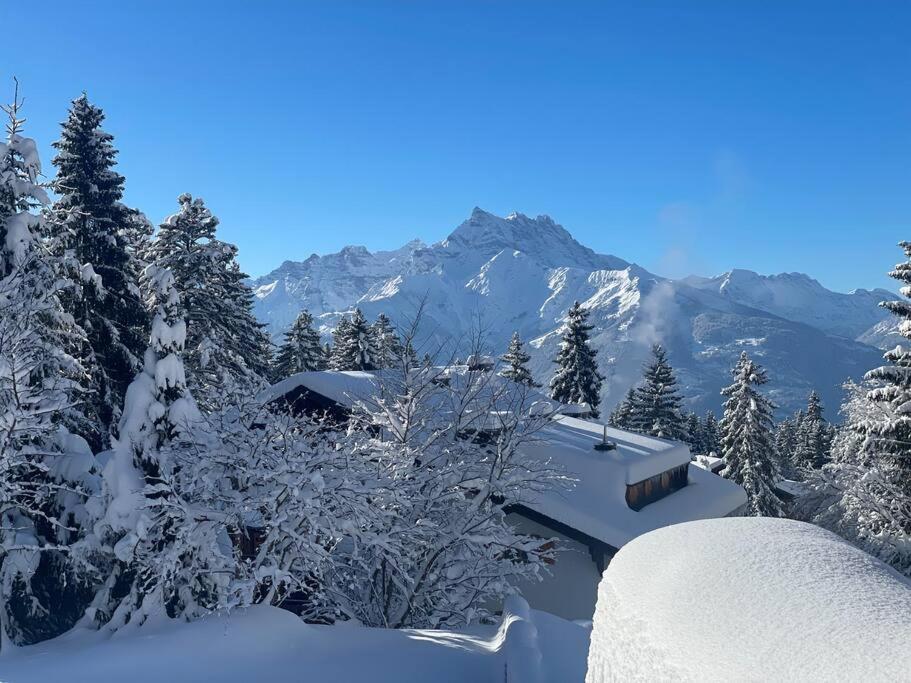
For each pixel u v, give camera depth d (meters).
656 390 51.56
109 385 24.39
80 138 25.48
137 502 11.38
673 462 24.72
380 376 18.61
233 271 36.50
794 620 1.97
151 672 8.83
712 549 2.63
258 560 11.38
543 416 16.86
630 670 2.41
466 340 17.80
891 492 21.08
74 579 13.20
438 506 15.31
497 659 9.38
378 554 12.36
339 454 12.20
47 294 16.16
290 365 50.75
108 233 25.38
